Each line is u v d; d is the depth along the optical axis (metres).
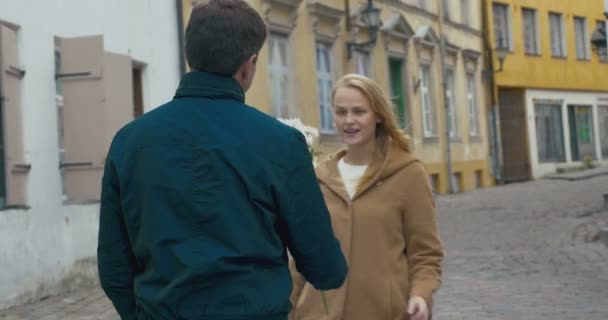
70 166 11.27
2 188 10.20
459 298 9.77
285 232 2.76
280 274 2.70
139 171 2.71
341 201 3.94
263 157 2.69
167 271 2.63
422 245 3.91
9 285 10.02
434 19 30.00
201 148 2.68
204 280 2.59
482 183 34.12
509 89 37.31
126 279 2.81
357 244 3.87
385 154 3.99
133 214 2.72
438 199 26.78
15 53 10.52
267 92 18.83
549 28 39.53
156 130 2.73
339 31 22.53
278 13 19.44
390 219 3.88
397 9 26.75
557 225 17.27
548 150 39.00
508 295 9.82
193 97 2.79
